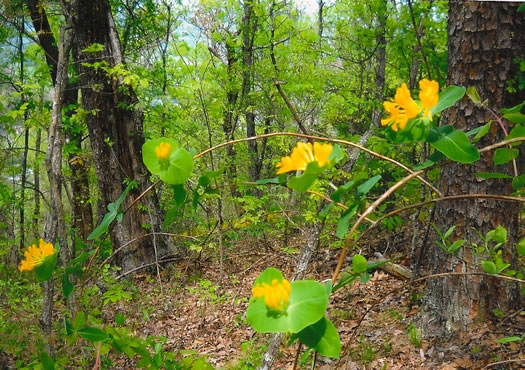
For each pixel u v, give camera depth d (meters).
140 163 7.18
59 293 5.54
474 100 1.36
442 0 5.29
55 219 3.01
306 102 8.44
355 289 4.96
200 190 1.36
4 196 8.23
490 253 1.91
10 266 7.60
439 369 3.20
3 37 8.40
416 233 4.64
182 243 7.90
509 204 3.35
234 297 5.57
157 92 7.60
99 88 6.43
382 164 4.04
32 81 9.04
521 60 3.21
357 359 3.59
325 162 0.83
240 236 7.89
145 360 1.79
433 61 5.19
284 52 8.66
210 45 9.61
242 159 9.17
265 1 9.56
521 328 3.31
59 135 3.13
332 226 5.07
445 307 3.60
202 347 4.55
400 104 0.91
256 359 3.86
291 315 0.84
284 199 7.38
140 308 5.37
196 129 7.86
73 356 3.14
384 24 6.42
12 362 3.46
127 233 7.07
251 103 8.62
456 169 3.44
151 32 8.88
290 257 5.93
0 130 8.88
